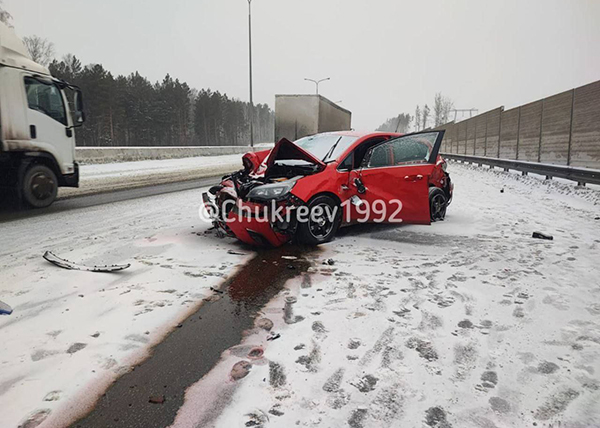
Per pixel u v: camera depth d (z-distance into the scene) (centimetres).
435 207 683
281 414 199
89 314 309
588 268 428
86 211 762
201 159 2536
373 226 645
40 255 464
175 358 251
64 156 833
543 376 234
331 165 535
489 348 263
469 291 359
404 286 371
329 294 352
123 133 5966
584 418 199
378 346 264
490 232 606
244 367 241
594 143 1241
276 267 427
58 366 240
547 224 669
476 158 2322
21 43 765
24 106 743
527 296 350
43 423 192
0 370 234
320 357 251
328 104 2050
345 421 195
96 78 5212
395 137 591
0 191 760
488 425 194
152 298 341
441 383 226
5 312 306
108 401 210
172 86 6862
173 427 191
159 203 866
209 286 371
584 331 288
